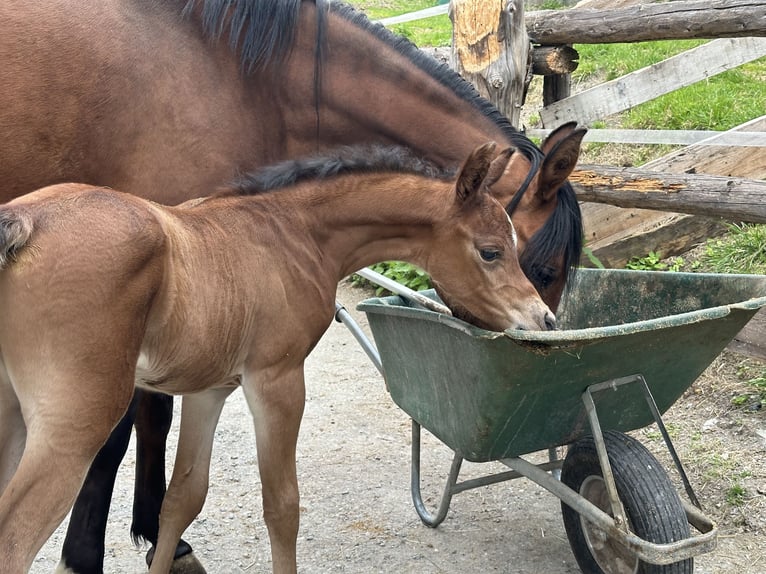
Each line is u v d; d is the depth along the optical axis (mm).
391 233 3043
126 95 2939
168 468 4203
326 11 3203
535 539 3492
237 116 3080
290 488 2822
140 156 2971
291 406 2814
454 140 3350
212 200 2756
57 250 2232
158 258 2371
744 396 4316
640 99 5457
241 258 2674
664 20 4688
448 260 3025
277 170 2898
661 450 4047
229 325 2617
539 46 5410
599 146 6629
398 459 4219
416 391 3215
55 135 2910
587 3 5578
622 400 2959
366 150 3029
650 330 2586
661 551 2566
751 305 2762
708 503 3617
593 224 5637
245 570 3367
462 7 4949
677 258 5578
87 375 2248
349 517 3689
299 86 3174
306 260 2865
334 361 5414
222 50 3070
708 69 5332
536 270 3189
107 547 3559
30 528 2180
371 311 3195
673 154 5434
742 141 4809
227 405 4891
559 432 2951
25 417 2275
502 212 2982
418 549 3434
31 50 2889
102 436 2297
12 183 2938
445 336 2811
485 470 4078
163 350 2482
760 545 3322
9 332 2254
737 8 4379
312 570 3303
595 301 3650
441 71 3385
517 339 2520
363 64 3262
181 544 3303
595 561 3068
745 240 5273
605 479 2721
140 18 3002
